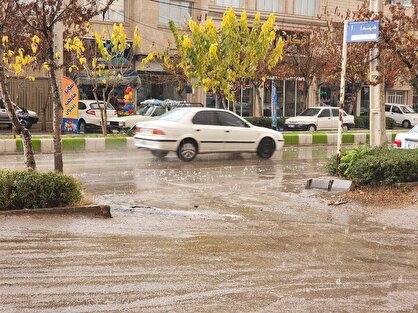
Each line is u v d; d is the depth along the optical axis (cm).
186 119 1766
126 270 617
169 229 830
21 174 884
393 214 982
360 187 1179
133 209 984
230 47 2473
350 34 1243
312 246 761
